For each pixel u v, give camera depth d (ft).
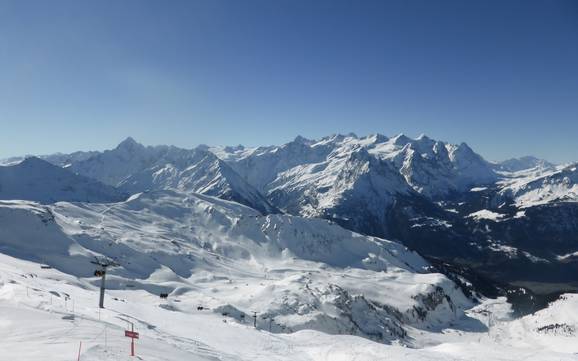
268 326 540.11
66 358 83.56
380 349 236.43
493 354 288.92
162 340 137.69
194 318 258.16
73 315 137.59
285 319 575.79
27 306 141.08
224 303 550.77
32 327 111.55
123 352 95.30
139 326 162.20
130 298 539.29
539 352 283.59
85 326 120.37
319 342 257.14
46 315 129.29
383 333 654.53
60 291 244.22
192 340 169.07
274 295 654.12
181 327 210.59
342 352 229.86
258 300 634.02
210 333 214.28
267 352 202.28
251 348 202.69
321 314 600.80
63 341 99.60
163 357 100.01
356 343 254.68
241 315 539.29
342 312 638.53
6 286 185.06
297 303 627.46
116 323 150.00
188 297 629.10
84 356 86.22
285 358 195.00
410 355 227.40
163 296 544.62
